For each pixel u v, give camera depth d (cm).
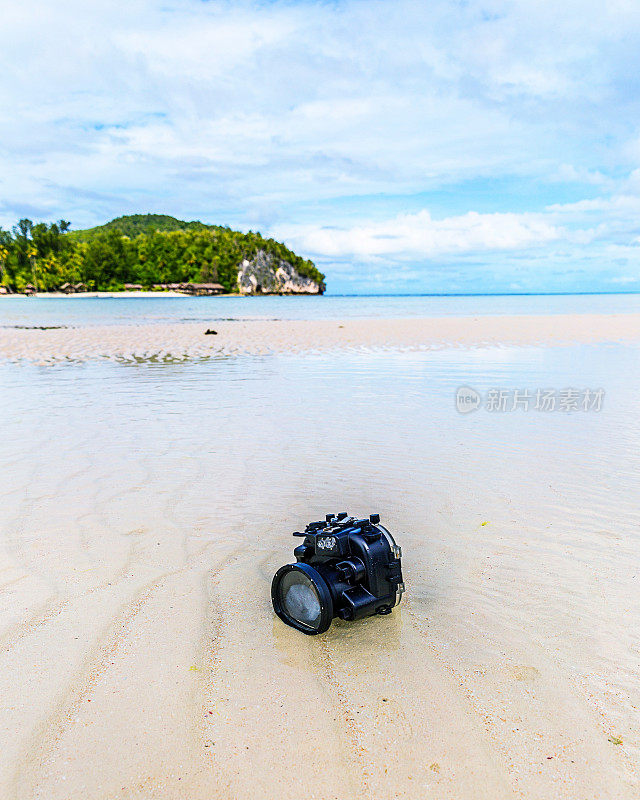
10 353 448
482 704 68
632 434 197
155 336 609
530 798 56
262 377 327
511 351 464
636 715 67
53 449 178
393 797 56
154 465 162
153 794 56
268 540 113
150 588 95
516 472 156
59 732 63
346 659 77
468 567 102
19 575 98
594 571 100
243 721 65
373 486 145
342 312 1327
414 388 289
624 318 927
